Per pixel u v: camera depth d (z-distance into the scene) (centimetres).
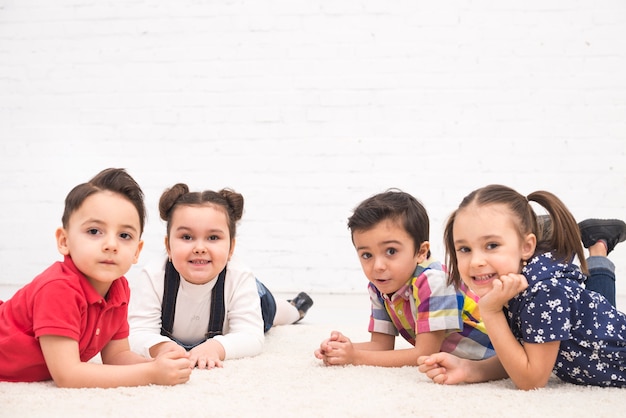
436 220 338
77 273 137
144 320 178
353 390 131
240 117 348
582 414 115
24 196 354
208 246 174
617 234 183
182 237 175
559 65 333
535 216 143
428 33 340
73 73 355
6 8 358
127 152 352
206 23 350
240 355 170
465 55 338
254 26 348
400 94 341
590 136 332
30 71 356
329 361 156
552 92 334
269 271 344
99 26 354
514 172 335
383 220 158
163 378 133
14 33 357
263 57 348
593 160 331
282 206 345
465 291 163
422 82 340
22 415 112
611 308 142
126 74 353
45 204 354
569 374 142
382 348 173
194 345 186
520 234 138
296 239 343
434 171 339
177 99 351
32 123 355
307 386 134
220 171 348
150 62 352
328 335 212
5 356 135
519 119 335
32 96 356
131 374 133
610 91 331
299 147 346
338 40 345
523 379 133
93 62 354
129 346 162
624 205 329
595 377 139
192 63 350
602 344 136
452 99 339
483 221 136
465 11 338
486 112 337
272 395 126
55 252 352
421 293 159
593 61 332
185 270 174
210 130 349
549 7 334
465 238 138
